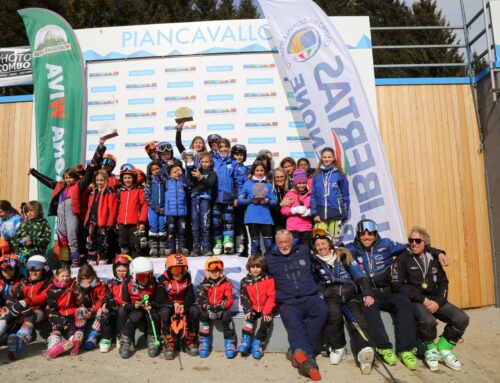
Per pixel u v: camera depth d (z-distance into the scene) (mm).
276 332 4688
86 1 21047
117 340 4797
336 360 4320
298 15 6625
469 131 7129
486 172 7027
